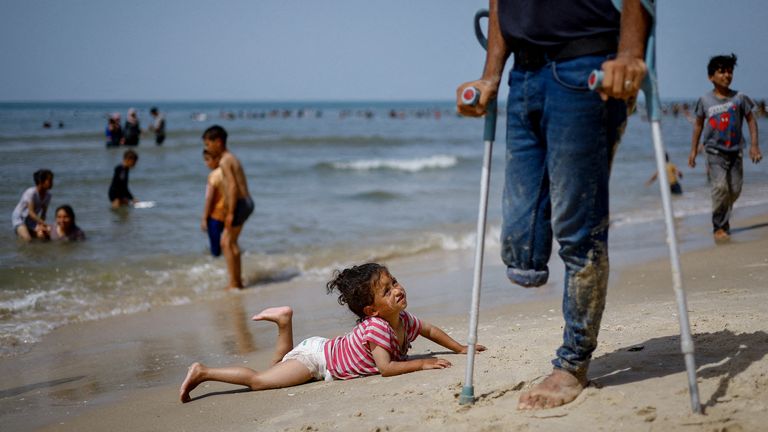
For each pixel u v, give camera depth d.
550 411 2.90
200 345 5.81
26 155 21.80
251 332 6.22
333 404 3.59
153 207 14.21
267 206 15.09
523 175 2.99
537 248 3.02
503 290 7.06
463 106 2.97
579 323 2.93
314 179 20.42
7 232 11.16
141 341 6.05
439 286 7.66
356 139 34.06
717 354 3.42
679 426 2.62
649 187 16.61
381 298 4.16
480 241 3.06
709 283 5.94
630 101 2.84
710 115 8.38
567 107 2.74
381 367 4.05
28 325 6.68
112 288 8.27
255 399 3.96
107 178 17.06
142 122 55.34
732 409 2.71
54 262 9.45
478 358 4.07
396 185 19.09
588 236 2.83
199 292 8.20
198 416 3.75
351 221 13.17
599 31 2.72
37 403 4.39
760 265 6.50
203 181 18.02
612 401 2.91
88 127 40.81
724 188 8.44
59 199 14.79
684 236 9.62
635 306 5.17
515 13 2.89
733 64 8.18
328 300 7.53
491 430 2.80
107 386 4.71
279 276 9.09
